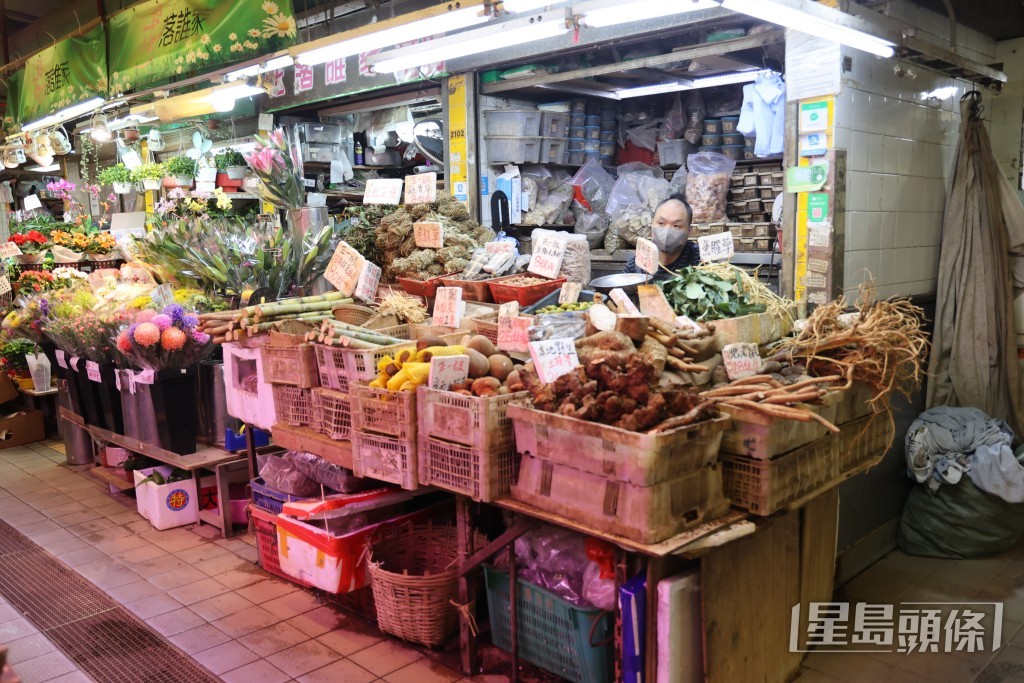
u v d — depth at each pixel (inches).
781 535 119.2
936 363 186.4
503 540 115.0
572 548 119.0
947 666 127.7
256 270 193.0
